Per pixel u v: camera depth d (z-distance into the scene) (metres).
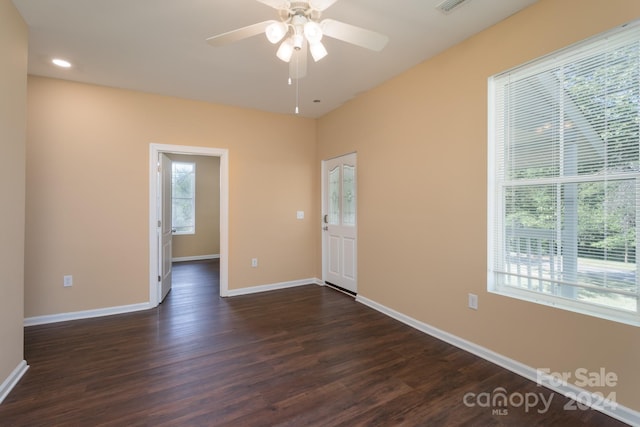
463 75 2.51
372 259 3.58
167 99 3.69
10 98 1.95
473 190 2.45
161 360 2.37
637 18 1.62
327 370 2.23
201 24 2.23
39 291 3.10
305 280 4.70
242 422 1.69
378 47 1.89
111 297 3.40
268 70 3.00
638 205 1.69
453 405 1.84
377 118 3.45
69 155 3.21
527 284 2.20
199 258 6.94
